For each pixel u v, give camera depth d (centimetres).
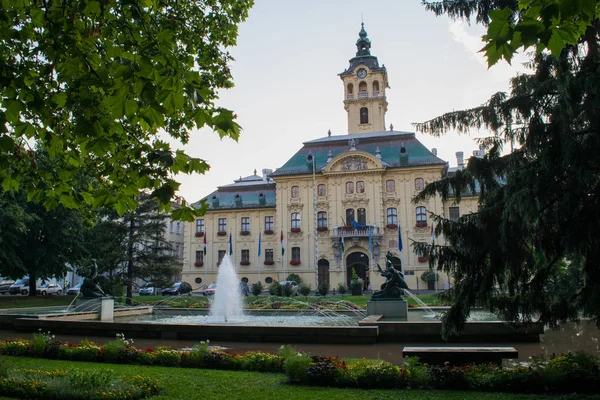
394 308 2075
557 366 921
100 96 662
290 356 1059
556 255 1016
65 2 628
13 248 3862
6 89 571
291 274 5978
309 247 6094
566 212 912
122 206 673
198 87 532
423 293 4912
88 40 652
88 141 616
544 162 937
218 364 1177
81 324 1864
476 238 1048
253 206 6594
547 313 1045
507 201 957
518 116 1073
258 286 4869
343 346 1506
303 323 2241
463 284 1091
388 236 5791
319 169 6159
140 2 641
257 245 6481
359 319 2416
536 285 1041
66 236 4106
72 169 794
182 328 1692
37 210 3962
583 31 493
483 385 928
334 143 6362
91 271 2708
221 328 1652
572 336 1639
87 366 1195
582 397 842
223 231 6662
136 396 875
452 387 940
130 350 1266
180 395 900
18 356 1342
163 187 615
